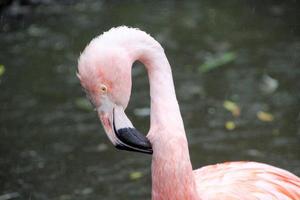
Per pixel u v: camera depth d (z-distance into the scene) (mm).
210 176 6070
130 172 9078
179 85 11406
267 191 5871
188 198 5355
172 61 12328
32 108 10945
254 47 12742
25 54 12969
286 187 6020
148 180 8867
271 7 14625
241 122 10172
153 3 15188
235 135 9820
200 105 10734
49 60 12656
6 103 11156
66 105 10992
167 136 5262
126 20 14227
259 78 11500
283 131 9859
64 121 10516
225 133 9891
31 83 11812
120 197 8477
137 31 5277
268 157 9211
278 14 14234
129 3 15289
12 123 10516
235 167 6211
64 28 14023
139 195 8500
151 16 14398
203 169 6301
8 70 12328
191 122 10242
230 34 13375
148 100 11000
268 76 11547
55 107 10945
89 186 8789
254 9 14547
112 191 8633
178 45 12961
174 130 5273
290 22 13789
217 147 9516
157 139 5285
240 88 11211
